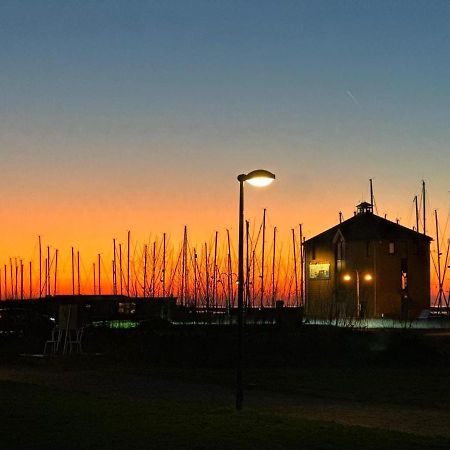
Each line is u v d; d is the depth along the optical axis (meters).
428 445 14.92
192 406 20.59
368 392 26.33
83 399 21.84
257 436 15.47
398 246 89.00
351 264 90.06
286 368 34.72
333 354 38.91
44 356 38.84
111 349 41.47
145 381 29.36
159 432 15.90
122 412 18.77
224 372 32.78
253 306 81.00
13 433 15.78
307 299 92.44
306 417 19.67
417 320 72.25
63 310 39.50
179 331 51.66
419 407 22.42
